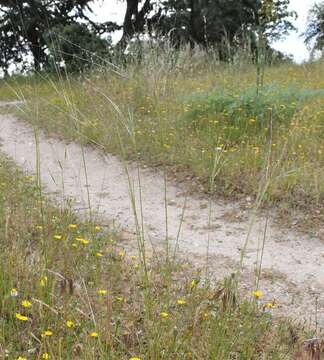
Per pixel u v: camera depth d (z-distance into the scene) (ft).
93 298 11.85
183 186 23.71
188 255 16.84
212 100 32.01
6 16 75.66
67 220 16.56
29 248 14.28
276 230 18.80
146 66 37.35
